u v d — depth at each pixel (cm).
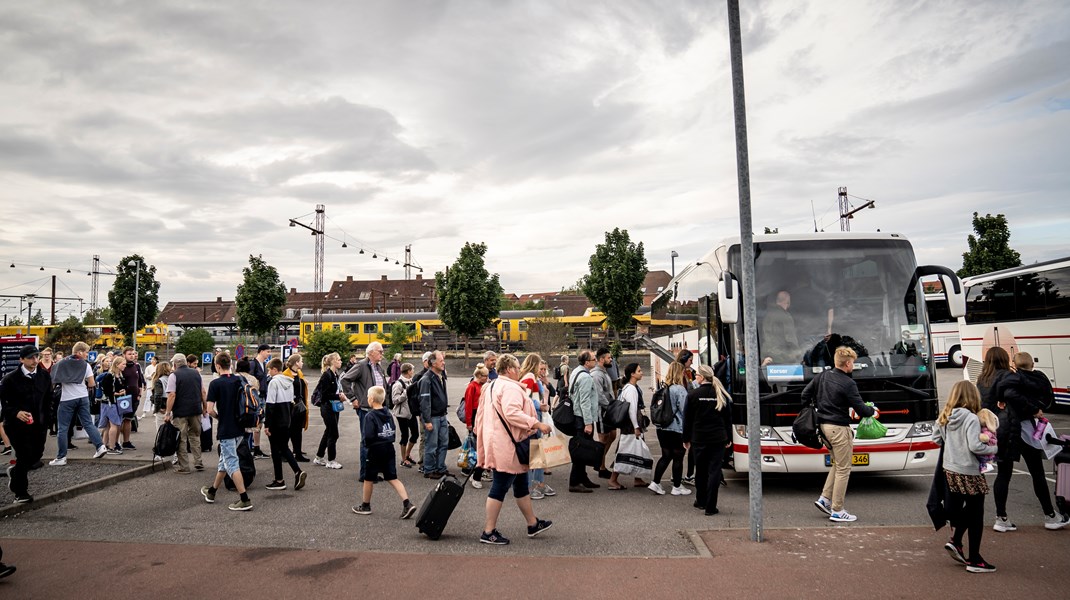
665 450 892
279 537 674
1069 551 590
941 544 617
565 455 870
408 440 1121
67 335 4766
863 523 719
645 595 499
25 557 607
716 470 766
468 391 957
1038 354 1648
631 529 703
